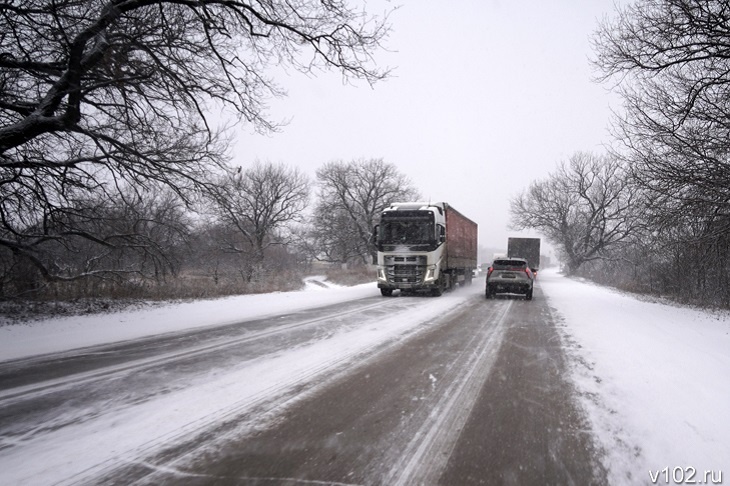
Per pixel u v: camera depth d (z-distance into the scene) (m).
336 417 4.02
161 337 8.30
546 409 4.24
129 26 10.23
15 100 10.45
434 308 13.14
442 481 2.86
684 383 5.05
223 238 36.22
